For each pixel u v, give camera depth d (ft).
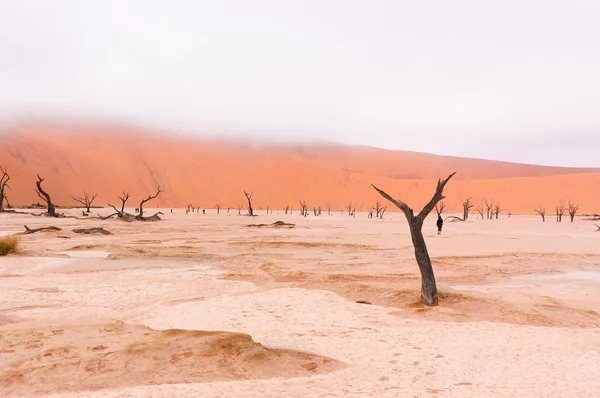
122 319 37.42
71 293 48.24
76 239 107.86
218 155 562.66
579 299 47.16
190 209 437.58
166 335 28.27
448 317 38.17
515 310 39.40
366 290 48.14
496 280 59.00
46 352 25.53
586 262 74.74
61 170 447.83
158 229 145.79
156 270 65.31
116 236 118.73
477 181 526.57
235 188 519.19
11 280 55.47
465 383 23.50
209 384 22.36
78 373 23.11
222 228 155.02
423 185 536.01
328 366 26.14
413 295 44.98
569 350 29.66
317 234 133.28
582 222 264.52
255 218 255.70
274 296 46.88
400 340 31.81
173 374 23.30
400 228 173.27
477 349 29.71
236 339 27.14
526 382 23.68
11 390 21.39
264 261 72.59
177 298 46.11
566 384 23.40
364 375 24.67
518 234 143.23
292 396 21.38
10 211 211.61
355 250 91.45
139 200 463.42
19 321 36.27
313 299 45.55
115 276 59.62
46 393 21.09
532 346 30.48
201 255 80.89
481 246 100.83
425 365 26.48
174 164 522.88
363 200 521.24
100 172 472.85
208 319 37.55
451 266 68.39
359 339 31.99
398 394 21.90
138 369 23.71
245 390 21.88
